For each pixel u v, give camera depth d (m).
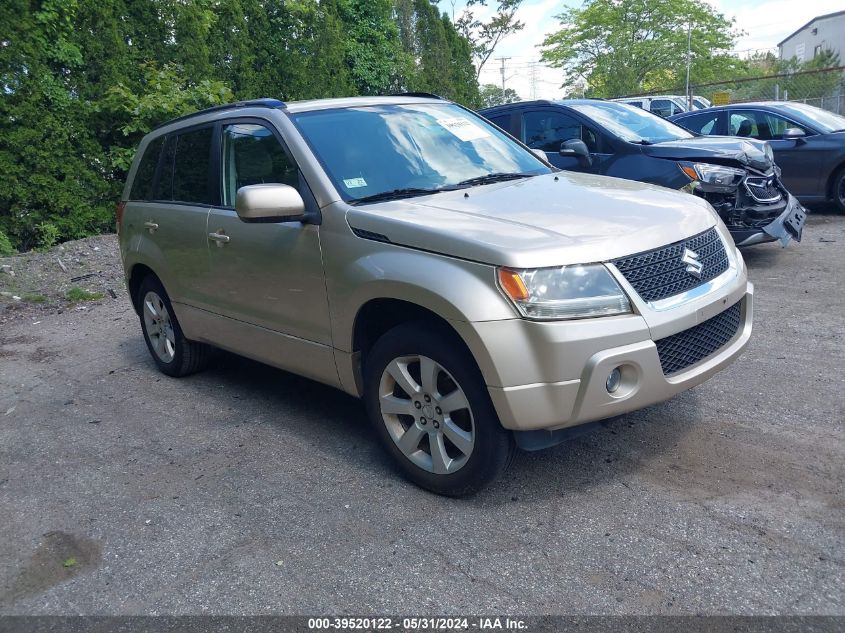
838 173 10.12
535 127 8.61
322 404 5.01
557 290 3.11
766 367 4.93
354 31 18.22
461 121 4.88
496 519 3.40
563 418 3.16
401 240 3.49
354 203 3.85
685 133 8.57
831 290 6.59
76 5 10.66
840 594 2.73
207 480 4.02
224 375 5.77
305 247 3.95
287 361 4.36
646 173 7.53
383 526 3.43
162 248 5.27
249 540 3.40
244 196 3.76
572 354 3.08
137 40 11.62
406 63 19.23
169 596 3.04
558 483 3.67
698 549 3.05
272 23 14.50
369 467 4.02
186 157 5.19
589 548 3.12
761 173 7.31
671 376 3.37
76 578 3.22
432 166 4.32
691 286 3.46
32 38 10.17
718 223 3.91
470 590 2.92
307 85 14.79
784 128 10.52
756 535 3.11
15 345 7.10
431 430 3.56
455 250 3.28
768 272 7.42
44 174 10.30
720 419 4.22
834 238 8.72
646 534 3.19
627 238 3.31
